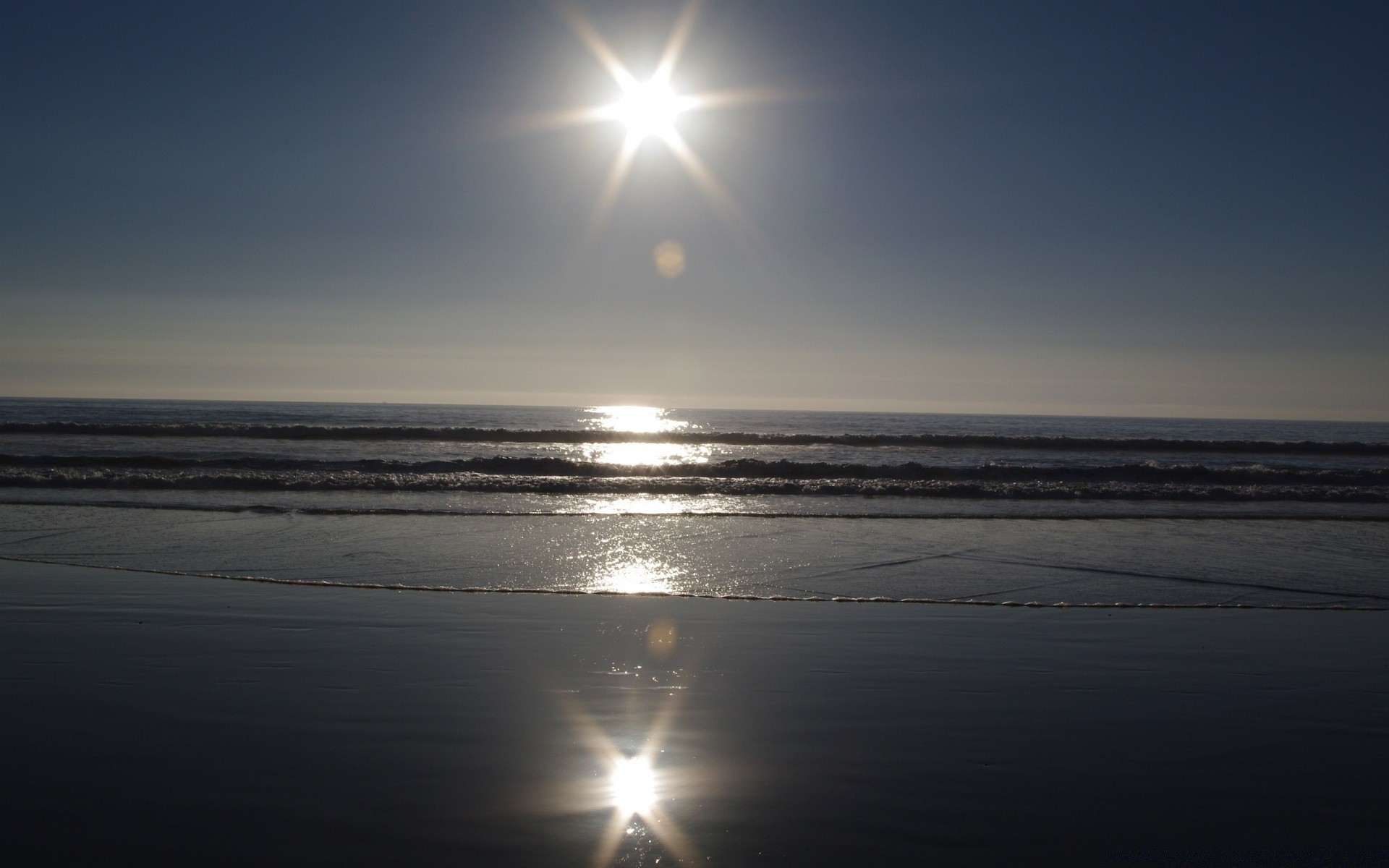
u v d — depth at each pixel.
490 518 10.09
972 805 2.90
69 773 3.01
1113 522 10.66
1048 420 71.69
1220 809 2.89
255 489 12.36
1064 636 5.23
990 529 9.92
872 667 4.52
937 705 3.91
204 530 8.78
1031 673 4.43
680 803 2.90
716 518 10.45
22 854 2.47
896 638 5.13
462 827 2.70
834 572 7.27
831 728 3.60
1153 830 2.74
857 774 3.14
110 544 7.94
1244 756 3.34
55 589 6.02
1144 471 16.22
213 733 3.42
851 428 43.84
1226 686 4.23
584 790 2.98
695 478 14.06
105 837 2.58
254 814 2.74
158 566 6.98
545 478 13.68
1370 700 4.04
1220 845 2.65
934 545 8.74
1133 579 7.10
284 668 4.29
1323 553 8.55
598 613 5.67
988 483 14.12
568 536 8.91
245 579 6.53
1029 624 5.52
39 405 54.50
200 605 5.62
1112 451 23.58
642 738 3.47
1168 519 10.93
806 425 47.03
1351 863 2.55
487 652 4.67
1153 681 4.31
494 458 16.03
